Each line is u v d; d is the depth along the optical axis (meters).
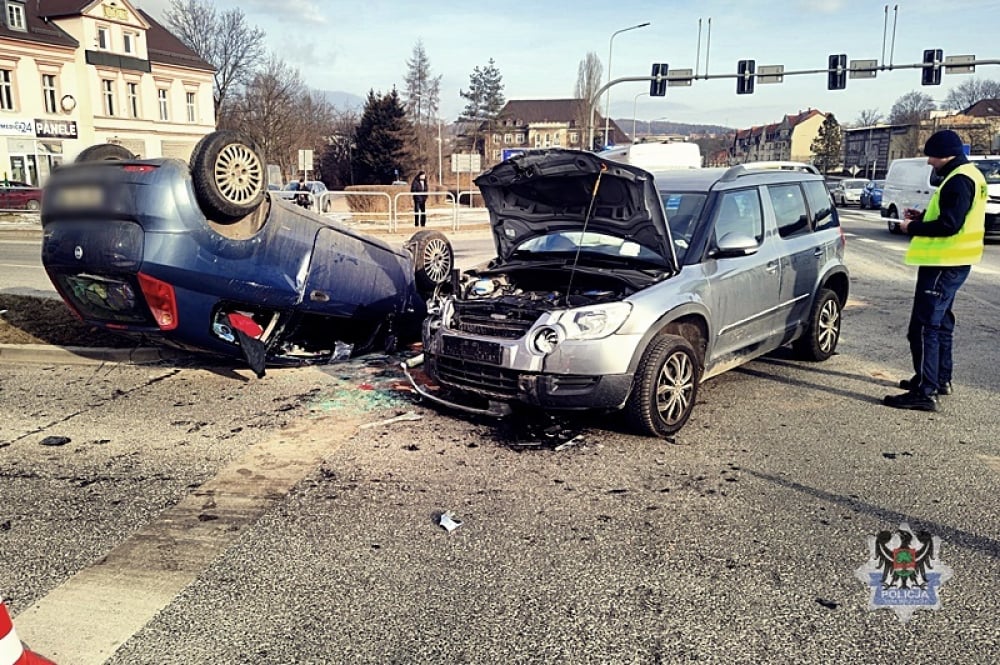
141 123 48.34
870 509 4.24
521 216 6.50
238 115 67.56
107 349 7.61
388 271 7.78
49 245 6.16
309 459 5.03
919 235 5.79
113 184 5.91
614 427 5.58
